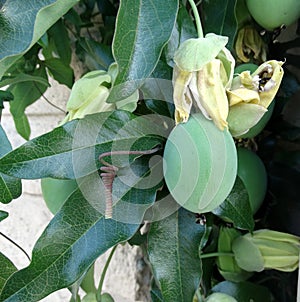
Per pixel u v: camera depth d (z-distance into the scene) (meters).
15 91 0.47
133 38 0.25
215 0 0.33
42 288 0.26
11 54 0.25
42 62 0.46
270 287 0.39
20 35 0.25
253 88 0.25
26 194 0.60
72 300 0.31
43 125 0.56
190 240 0.30
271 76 0.25
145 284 0.46
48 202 0.31
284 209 0.37
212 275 0.39
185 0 0.32
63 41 0.44
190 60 0.24
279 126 0.38
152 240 0.29
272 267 0.35
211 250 0.37
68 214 0.27
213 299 0.33
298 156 0.37
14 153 0.25
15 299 0.25
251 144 0.39
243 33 0.36
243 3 0.36
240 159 0.35
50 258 0.26
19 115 0.48
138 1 0.25
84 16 0.46
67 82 0.47
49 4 0.26
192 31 0.29
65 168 0.26
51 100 0.55
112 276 0.48
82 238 0.27
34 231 0.58
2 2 0.26
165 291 0.29
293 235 0.35
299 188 0.37
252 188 0.35
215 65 0.24
